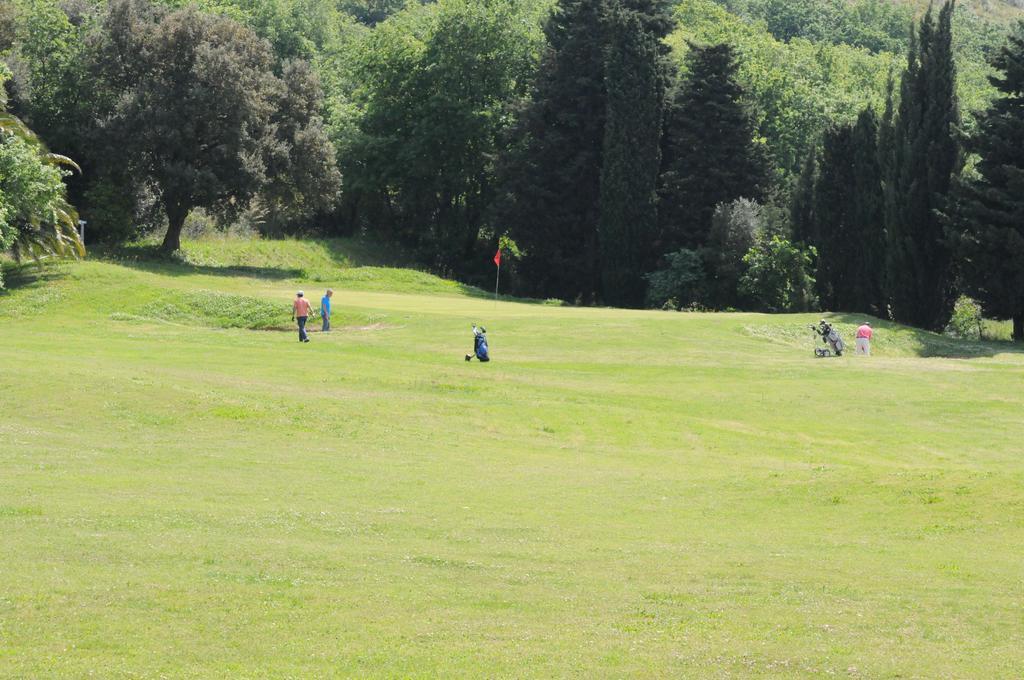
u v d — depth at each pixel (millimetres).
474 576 19438
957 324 103875
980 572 19875
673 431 39969
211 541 21047
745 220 103688
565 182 116438
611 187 112500
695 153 113000
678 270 106562
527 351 58750
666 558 21125
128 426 34312
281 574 19047
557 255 117625
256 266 109438
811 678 14180
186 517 22906
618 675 14289
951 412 44156
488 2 133750
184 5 134875
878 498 26594
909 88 92438
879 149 95375
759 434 40438
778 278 99438
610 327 66938
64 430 33250
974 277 87625
